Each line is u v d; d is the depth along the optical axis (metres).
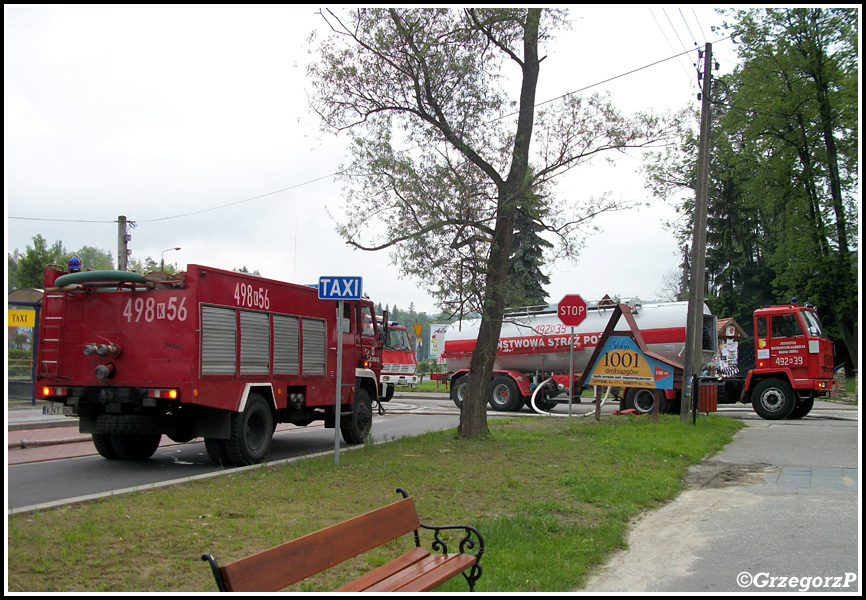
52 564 5.52
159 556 5.87
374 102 13.08
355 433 14.32
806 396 20.22
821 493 9.33
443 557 5.20
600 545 6.60
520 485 9.28
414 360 30.19
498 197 13.22
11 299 19.41
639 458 11.66
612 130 13.02
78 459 12.15
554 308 23.78
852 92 29.55
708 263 48.03
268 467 10.70
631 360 17.38
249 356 11.54
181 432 11.48
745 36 32.69
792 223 34.66
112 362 10.88
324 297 11.02
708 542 6.98
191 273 10.59
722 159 35.88
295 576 3.92
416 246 12.34
